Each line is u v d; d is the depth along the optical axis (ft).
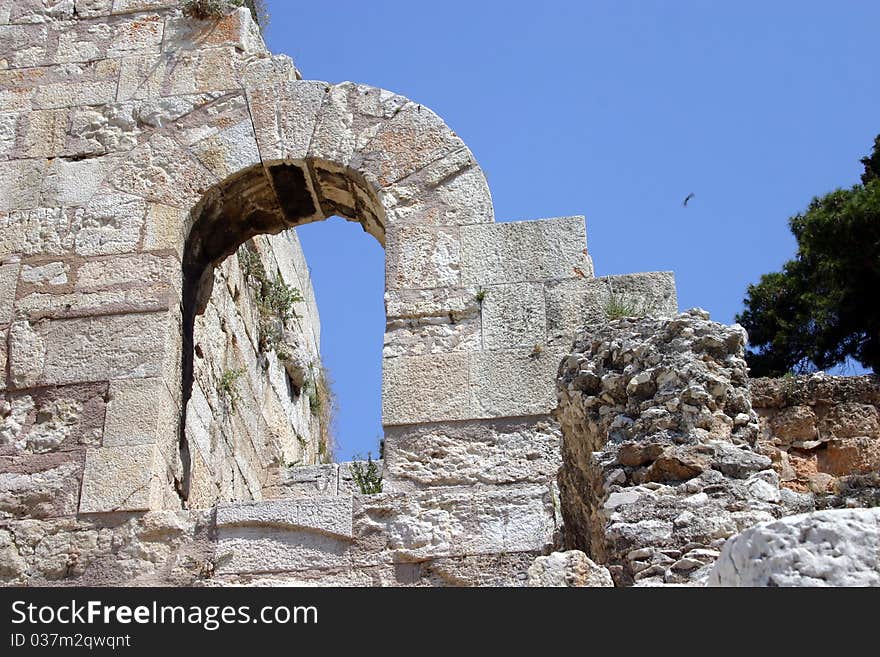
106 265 41.88
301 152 43.34
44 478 38.04
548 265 40.68
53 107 45.62
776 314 66.59
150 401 39.17
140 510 37.17
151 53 46.37
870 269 63.62
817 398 46.01
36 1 48.21
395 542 35.78
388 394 38.75
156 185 43.39
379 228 43.83
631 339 34.17
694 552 28.50
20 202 43.57
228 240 45.29
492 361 39.09
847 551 21.27
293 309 64.18
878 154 70.38
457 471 37.35
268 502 36.68
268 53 46.47
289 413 62.64
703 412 31.89
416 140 43.29
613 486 30.99
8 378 39.99
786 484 44.78
